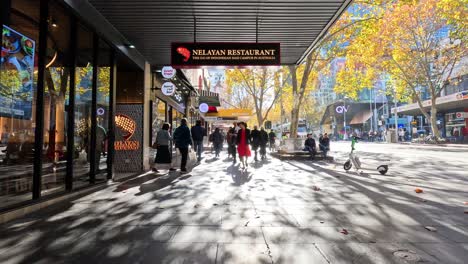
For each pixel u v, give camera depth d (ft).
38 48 18.04
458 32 84.84
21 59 17.93
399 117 193.47
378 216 16.21
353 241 12.49
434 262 10.48
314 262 10.50
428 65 104.68
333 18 25.89
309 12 24.72
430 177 30.91
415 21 88.17
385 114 197.57
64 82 21.49
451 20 79.10
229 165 41.96
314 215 16.38
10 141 17.21
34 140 17.72
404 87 113.50
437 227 14.37
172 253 11.25
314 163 45.70
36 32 18.12
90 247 11.79
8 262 10.43
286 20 26.23
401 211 17.21
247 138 37.27
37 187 17.80
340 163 45.62
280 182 27.20
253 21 26.30
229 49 27.45
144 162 35.37
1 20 15.93
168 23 26.58
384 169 32.89
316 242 12.38
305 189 23.88
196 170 36.06
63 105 21.56
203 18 25.67
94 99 25.25
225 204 18.85
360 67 77.71
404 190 23.61
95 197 20.86
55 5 19.24
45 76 18.85
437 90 111.75
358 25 55.06
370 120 228.84
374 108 227.81
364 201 19.72
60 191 20.66
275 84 96.68
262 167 39.63
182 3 22.89
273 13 24.91
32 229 13.93
